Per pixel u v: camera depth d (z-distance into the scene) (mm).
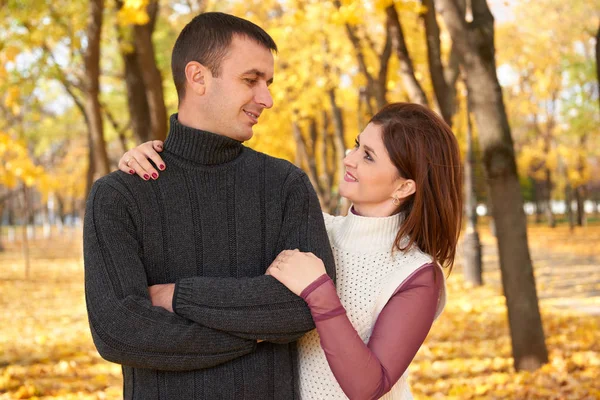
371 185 2273
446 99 7207
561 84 24031
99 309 1952
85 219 2047
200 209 2123
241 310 1982
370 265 2266
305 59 13305
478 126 5984
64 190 44688
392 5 6953
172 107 16344
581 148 29312
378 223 2297
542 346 6168
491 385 5730
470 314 10133
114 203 2021
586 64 20422
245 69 2104
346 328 2006
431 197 2248
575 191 43219
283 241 2211
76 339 8594
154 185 2088
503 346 7664
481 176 23188
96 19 7961
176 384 2033
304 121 17391
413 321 2139
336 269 2318
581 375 5988
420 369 6535
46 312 11445
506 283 6145
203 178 2137
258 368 2100
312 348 2262
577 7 21109
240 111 2129
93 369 6781
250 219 2174
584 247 25219
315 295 2006
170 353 1949
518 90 26703
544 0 21344
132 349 1936
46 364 7027
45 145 23234
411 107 2291
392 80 10508
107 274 1972
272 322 2006
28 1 8758
